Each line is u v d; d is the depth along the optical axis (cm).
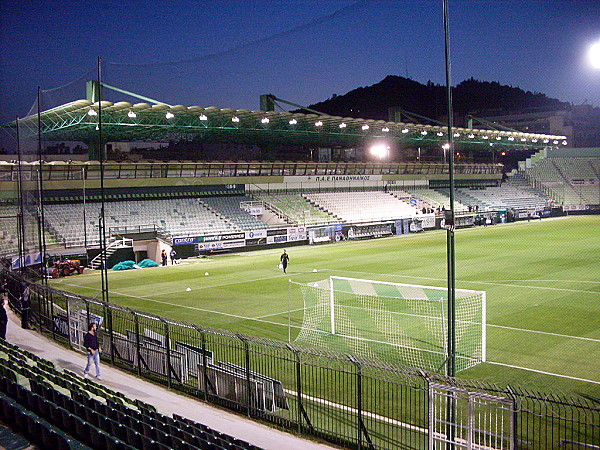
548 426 1123
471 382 1103
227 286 3102
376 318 2155
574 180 9650
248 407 1244
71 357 1725
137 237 4544
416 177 8106
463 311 2238
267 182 6431
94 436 852
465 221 7044
